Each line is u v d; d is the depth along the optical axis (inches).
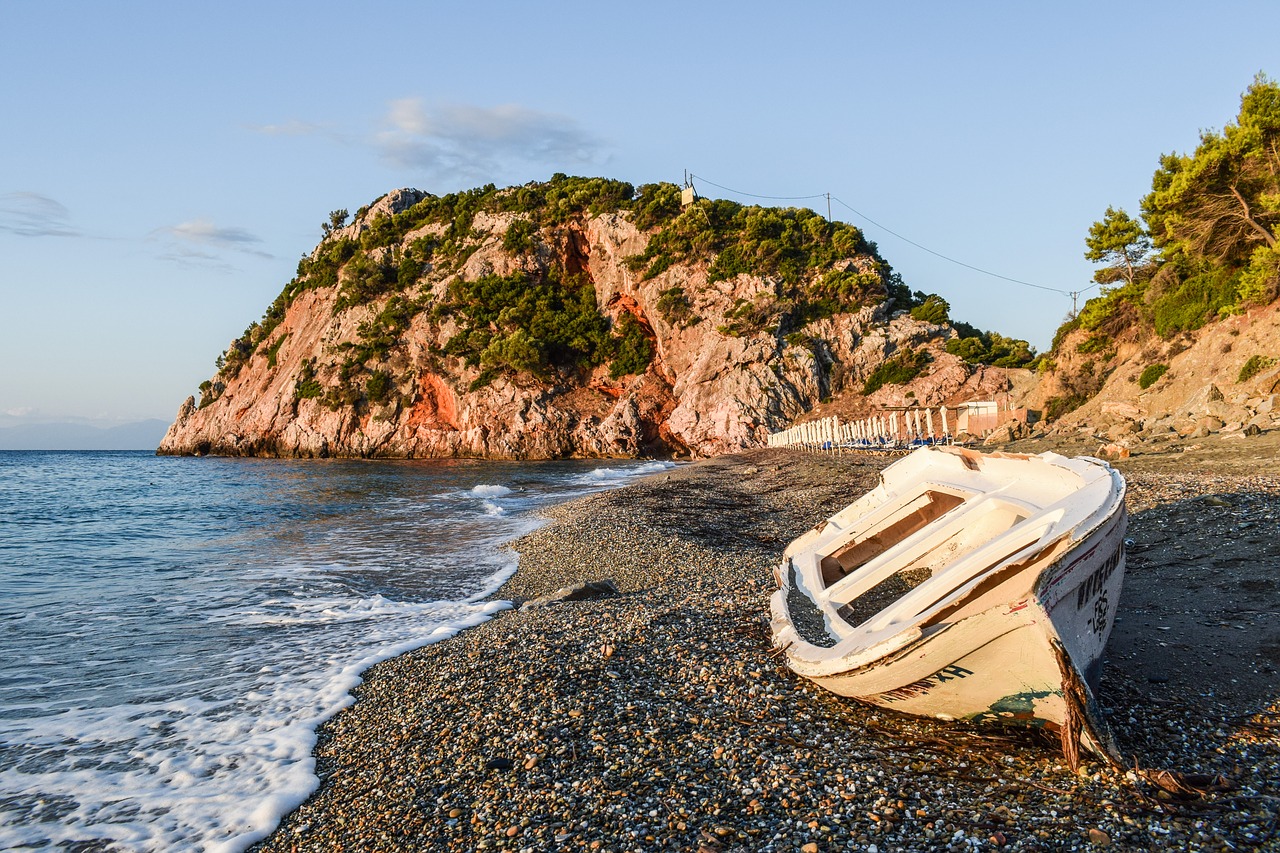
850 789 206.4
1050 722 215.0
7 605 524.7
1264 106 1181.1
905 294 3757.4
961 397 2765.7
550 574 617.0
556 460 3309.5
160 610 507.5
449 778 238.7
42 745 287.7
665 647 345.7
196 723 308.3
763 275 3526.1
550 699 291.4
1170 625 313.0
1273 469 636.7
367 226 5036.9
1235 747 215.2
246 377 4717.0
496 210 4436.5
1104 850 171.3
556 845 192.4
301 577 627.8
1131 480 631.2
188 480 2190.0
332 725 304.3
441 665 361.7
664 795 212.1
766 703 272.5
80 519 1154.0
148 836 223.1
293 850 211.6
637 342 3715.6
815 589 331.3
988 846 175.6
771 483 1227.2
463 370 3700.8
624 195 4227.4
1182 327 1240.8
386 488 1720.0
